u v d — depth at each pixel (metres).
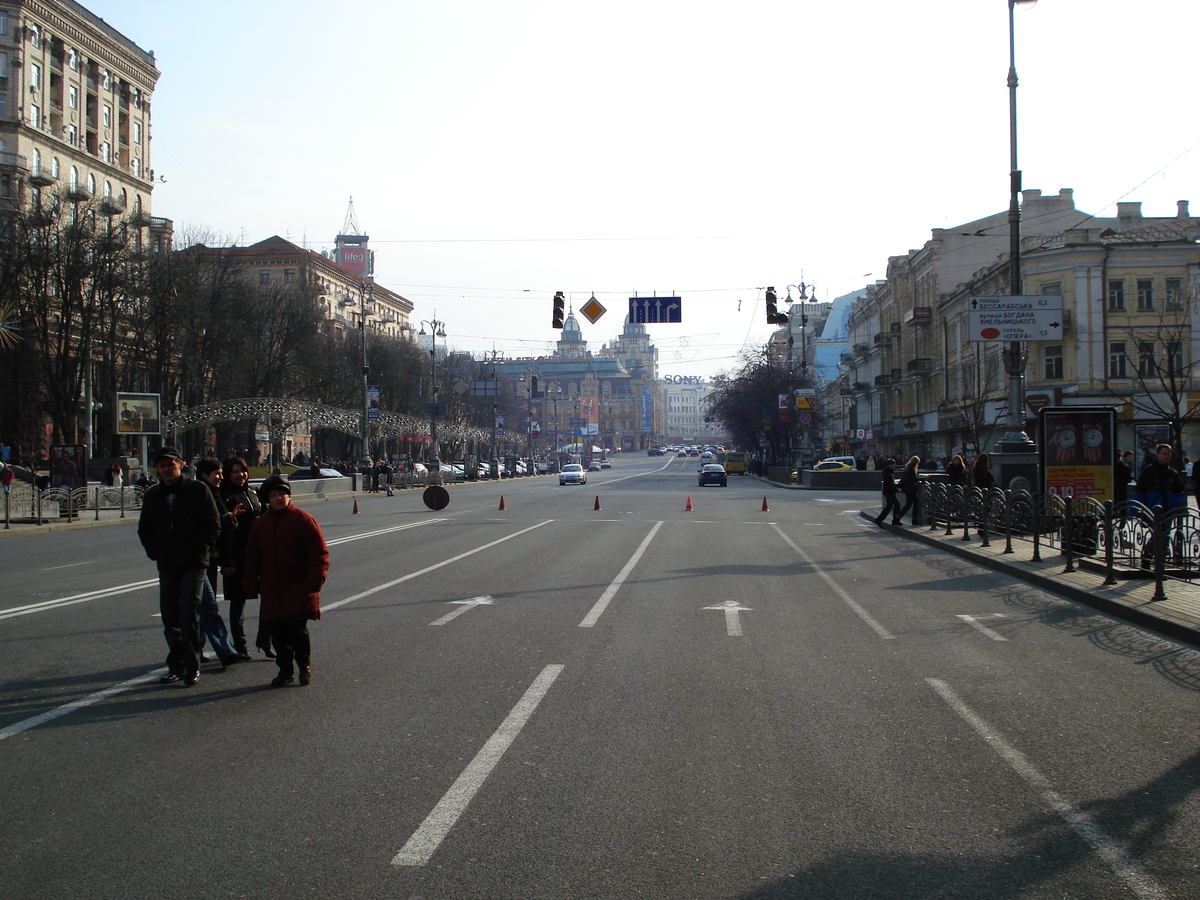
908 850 4.33
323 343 69.19
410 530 23.48
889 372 68.81
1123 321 42.16
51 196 49.78
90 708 6.80
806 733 6.14
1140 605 10.38
